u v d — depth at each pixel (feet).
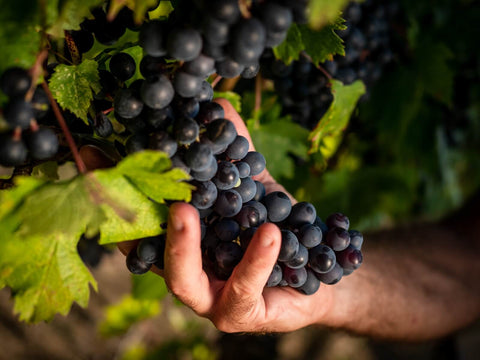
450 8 2.09
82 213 1.01
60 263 1.10
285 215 1.19
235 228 1.16
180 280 1.15
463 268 2.45
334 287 1.81
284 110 1.70
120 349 3.86
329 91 1.58
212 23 0.92
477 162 2.89
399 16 1.87
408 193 2.59
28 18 1.00
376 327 2.02
